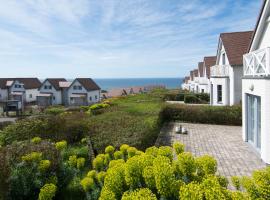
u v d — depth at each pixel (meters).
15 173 5.02
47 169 5.47
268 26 10.40
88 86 56.34
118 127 9.05
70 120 11.66
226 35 20.17
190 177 3.40
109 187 3.38
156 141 10.82
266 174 3.06
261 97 7.95
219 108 15.65
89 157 7.75
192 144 10.36
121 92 64.25
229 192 2.83
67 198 5.45
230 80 18.12
